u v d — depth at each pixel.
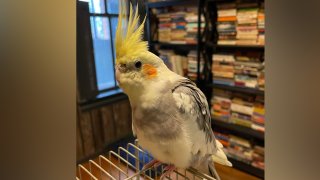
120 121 3.00
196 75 2.72
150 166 0.91
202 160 0.91
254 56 2.33
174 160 0.83
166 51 2.96
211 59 2.66
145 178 0.93
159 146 0.79
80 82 2.62
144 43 0.77
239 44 2.36
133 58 0.73
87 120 2.65
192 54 2.74
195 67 2.72
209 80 2.69
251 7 2.25
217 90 2.66
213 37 2.59
